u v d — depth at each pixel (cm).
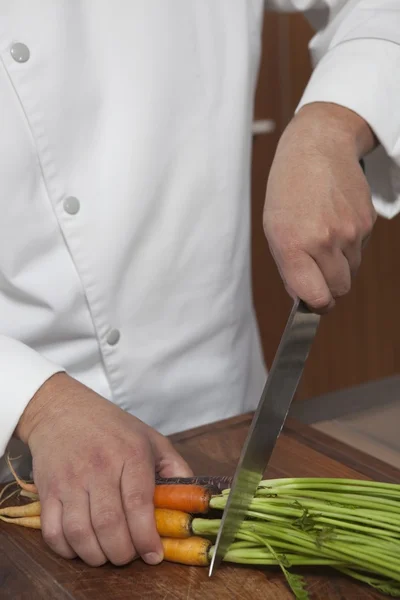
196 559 80
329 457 100
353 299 252
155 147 102
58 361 103
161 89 101
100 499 78
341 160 89
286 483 85
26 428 86
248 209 118
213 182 109
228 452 102
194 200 108
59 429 83
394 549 77
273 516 82
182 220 107
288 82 230
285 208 85
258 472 84
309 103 99
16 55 92
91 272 100
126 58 99
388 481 94
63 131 96
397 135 100
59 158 96
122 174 100
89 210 99
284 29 225
